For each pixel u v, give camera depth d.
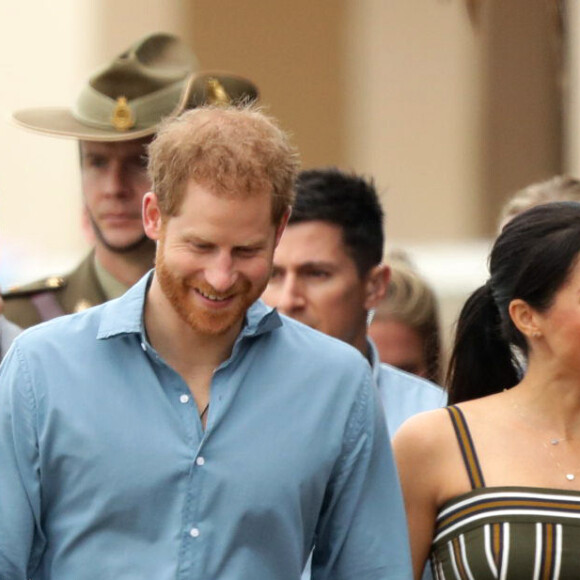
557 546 13.98
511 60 37.75
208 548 12.93
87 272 19.05
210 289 12.49
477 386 15.59
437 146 38.81
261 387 13.30
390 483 13.69
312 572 13.90
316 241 17.22
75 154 38.62
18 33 38.56
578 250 14.12
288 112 39.84
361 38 39.44
